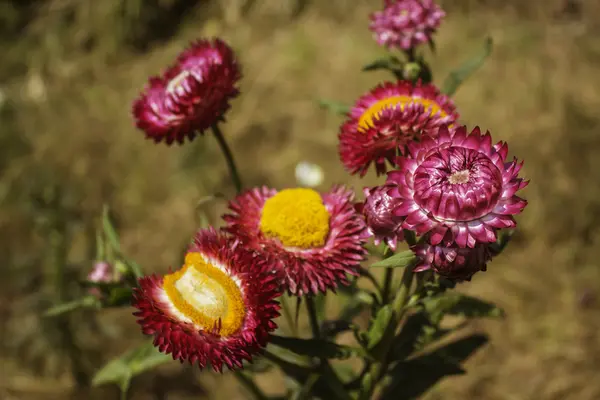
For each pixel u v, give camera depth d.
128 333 0.94
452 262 0.45
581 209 1.02
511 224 0.44
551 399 0.87
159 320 0.46
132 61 1.40
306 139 1.17
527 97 1.16
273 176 1.15
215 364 0.46
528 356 0.90
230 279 0.47
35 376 0.91
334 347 0.51
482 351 0.90
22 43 1.42
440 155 0.45
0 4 1.46
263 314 0.47
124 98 1.30
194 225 1.07
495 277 0.97
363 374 0.55
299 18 1.42
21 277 0.96
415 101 0.52
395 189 0.45
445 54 1.27
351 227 0.50
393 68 0.57
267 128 1.20
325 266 0.49
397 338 0.54
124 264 0.55
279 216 0.50
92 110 1.28
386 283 0.53
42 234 0.86
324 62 1.29
